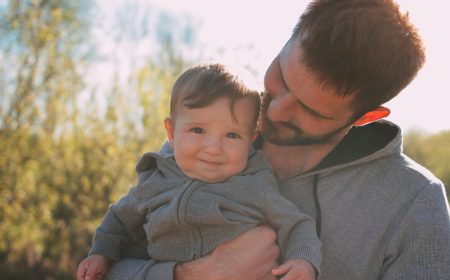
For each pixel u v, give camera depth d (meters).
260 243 1.93
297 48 1.83
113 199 8.90
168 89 9.21
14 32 8.30
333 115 1.88
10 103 8.26
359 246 1.93
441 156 11.24
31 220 8.28
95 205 8.89
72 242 8.91
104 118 9.02
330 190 2.00
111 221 2.19
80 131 8.91
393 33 1.81
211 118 1.96
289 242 1.92
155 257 2.03
